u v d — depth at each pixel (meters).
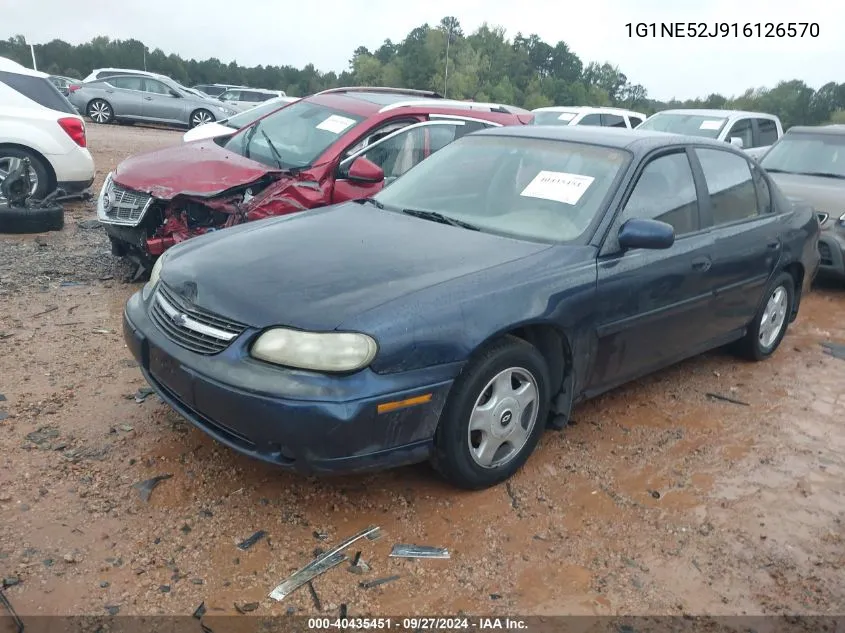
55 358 4.68
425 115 6.79
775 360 5.73
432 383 3.10
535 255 3.63
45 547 2.93
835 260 7.53
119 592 2.74
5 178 8.43
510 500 3.49
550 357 3.75
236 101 30.05
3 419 3.85
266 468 3.58
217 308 3.20
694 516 3.49
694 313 4.50
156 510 3.21
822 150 8.61
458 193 4.38
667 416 4.55
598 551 3.18
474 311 3.23
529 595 2.89
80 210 9.44
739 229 4.82
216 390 3.03
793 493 3.77
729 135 12.57
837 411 4.82
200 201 5.87
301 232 3.89
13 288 6.02
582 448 4.05
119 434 3.80
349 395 2.92
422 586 2.89
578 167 4.21
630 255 3.94
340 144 6.29
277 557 2.98
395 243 3.70
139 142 17.72
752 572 3.13
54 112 8.84
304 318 3.00
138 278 6.48
